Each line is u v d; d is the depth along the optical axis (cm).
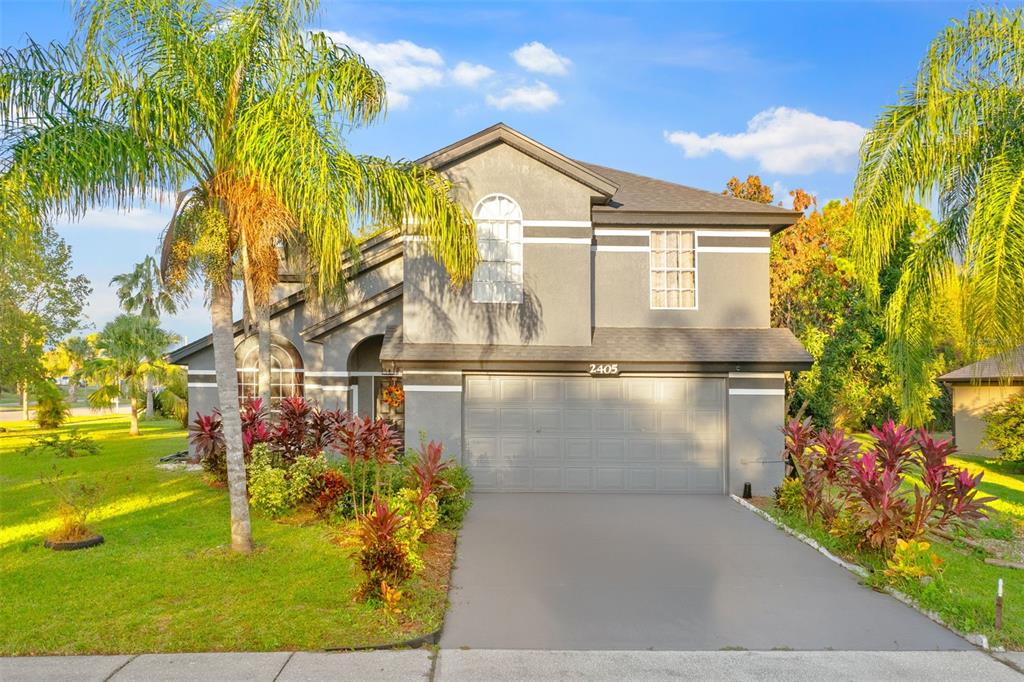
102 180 907
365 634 702
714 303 1584
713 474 1515
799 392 2114
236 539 962
